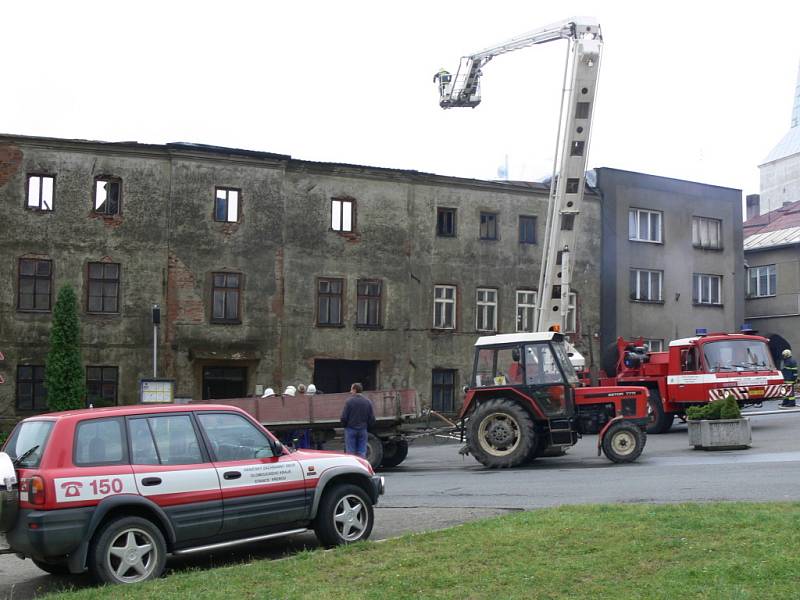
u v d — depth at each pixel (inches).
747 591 278.5
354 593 307.9
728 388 1010.7
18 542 345.4
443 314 1517.0
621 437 768.3
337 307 1437.0
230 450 392.2
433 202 1519.4
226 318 1359.5
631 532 370.6
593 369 1070.4
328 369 1449.3
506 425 787.4
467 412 826.2
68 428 355.9
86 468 351.9
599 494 550.3
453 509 518.3
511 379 805.2
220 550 427.2
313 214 1427.2
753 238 2068.2
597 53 1000.2
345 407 741.9
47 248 1278.3
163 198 1336.1
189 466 376.2
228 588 322.3
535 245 1599.4
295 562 360.5
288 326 1393.9
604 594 288.2
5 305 1251.2
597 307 1641.2
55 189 1289.4
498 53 1237.1
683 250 1752.0
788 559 311.6
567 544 358.6
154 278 1322.6
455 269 1525.6
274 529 397.4
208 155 1359.5
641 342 1139.9
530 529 393.1
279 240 1395.2
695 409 853.2
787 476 586.9
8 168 1268.5
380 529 460.1
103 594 323.9
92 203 1304.1
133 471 361.1
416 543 382.3
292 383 1390.3
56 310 1221.1
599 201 1664.6
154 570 357.7
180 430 381.7
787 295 1930.4
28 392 1258.0
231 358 1350.9
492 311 1558.8
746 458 737.6
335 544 411.2
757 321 1984.5
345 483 425.7
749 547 333.7
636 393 792.3
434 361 1494.8
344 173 1451.8
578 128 1018.1
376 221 1471.5
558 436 788.0
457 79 1284.4
